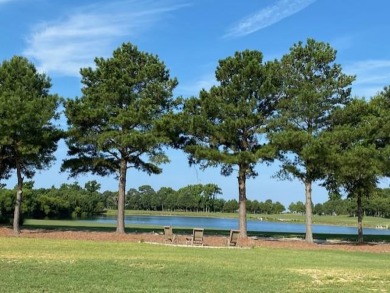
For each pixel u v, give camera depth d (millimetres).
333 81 30047
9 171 36031
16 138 29234
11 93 28828
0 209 53656
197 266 15797
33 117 28266
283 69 31406
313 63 30578
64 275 13172
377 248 27297
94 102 31938
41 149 31328
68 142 32031
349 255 22703
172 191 146125
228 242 26094
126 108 32562
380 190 32938
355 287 12953
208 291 11797
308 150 27375
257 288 12391
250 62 30625
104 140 30438
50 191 79438
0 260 15586
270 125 30406
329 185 32719
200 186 140500
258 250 23281
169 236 27031
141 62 33625
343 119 29922
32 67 31906
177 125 30688
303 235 37531
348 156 27016
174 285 12391
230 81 31734
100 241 25188
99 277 13078
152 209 147125
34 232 30422
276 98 31578
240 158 29812
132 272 14078
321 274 15047
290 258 19922
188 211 145625
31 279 12430
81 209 82812
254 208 143250
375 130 28484
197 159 31312
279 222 89688
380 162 27484
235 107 30578
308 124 30594
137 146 30531
